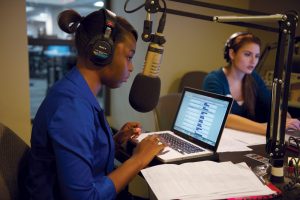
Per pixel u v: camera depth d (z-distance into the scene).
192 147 1.27
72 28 0.94
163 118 1.88
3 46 2.48
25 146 1.08
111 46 0.90
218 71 1.89
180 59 3.17
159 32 0.96
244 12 0.99
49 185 0.92
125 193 1.26
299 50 1.95
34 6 3.04
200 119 1.38
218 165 1.08
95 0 3.38
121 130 1.36
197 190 0.90
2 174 0.93
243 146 1.36
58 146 0.82
